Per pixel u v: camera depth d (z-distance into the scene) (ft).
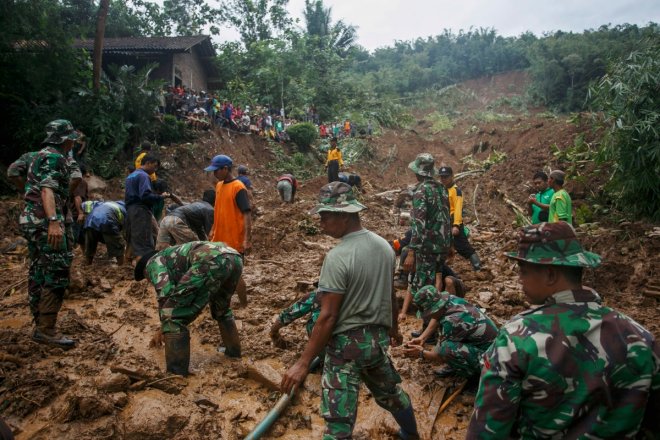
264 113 77.30
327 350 8.93
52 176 13.57
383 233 33.71
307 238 31.27
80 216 23.89
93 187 40.19
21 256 25.21
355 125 93.76
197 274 12.50
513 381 5.55
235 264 13.08
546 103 112.27
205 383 12.69
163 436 10.39
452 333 12.73
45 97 42.68
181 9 113.09
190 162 49.96
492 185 47.85
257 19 116.06
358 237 8.88
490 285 21.35
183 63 68.49
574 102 106.22
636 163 29.19
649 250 24.62
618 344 5.39
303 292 19.86
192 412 11.20
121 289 20.38
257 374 12.85
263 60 96.22
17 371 12.53
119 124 44.68
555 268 5.82
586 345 5.42
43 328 14.12
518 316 5.96
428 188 15.19
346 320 8.62
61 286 14.23
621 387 5.34
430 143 88.02
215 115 61.36
